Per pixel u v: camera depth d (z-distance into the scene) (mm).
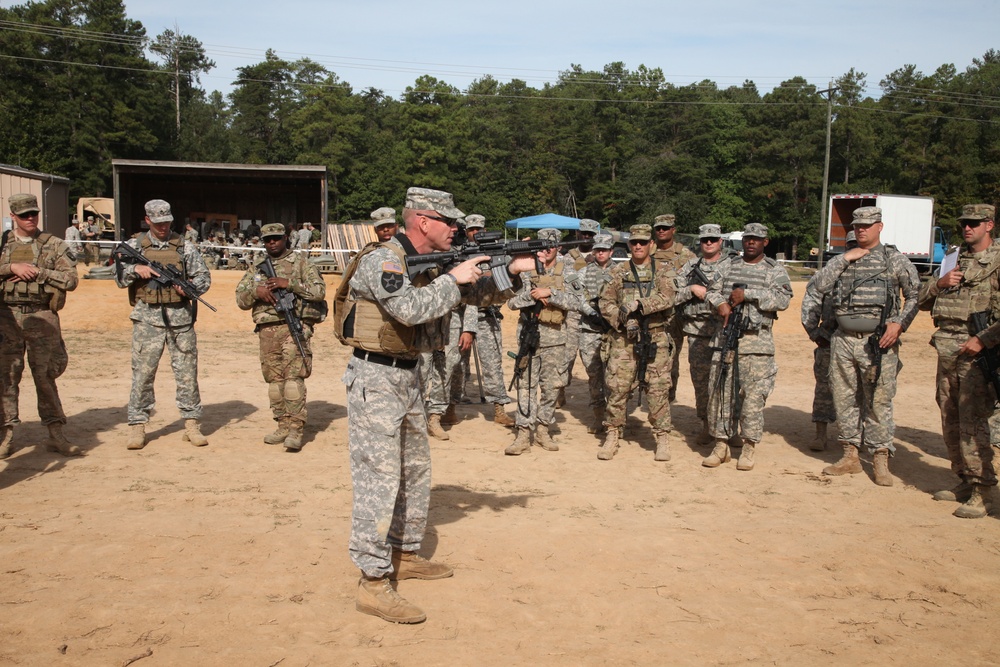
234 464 7762
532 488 7223
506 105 80250
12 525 5820
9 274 7418
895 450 8914
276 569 5098
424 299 4371
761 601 4848
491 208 68562
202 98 88750
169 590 4746
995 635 4496
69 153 57344
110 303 18484
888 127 71875
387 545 4535
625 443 9133
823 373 8781
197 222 32125
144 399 8219
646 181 68438
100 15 62250
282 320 8375
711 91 86688
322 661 3998
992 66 93000
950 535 6066
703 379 8945
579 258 13828
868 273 7449
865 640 4398
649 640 4320
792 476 7824
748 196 72938
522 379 8461
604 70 89250
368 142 70000
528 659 4078
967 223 6766
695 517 6453
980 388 6512
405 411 4656
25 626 4270
